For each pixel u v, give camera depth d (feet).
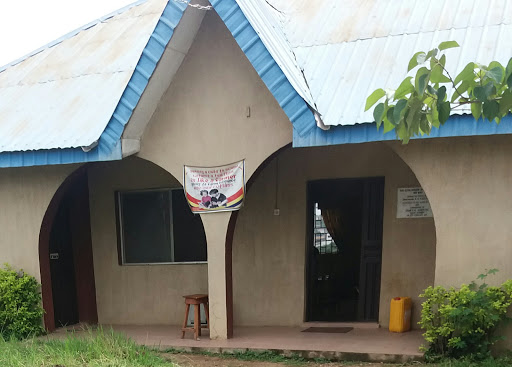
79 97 24.47
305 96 17.69
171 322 26.78
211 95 21.12
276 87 17.60
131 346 19.57
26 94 26.50
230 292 21.99
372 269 23.91
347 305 25.77
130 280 27.37
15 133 23.04
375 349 19.34
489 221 17.62
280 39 21.34
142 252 27.53
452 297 17.39
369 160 23.49
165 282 26.84
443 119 8.64
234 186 21.02
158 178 26.71
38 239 24.31
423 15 21.76
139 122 21.22
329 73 20.03
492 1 20.93
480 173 17.65
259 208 25.20
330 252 25.82
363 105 17.69
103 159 20.75
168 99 21.68
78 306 27.94
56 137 21.66
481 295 16.94
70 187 27.45
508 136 17.26
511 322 17.24
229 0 17.79
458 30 19.79
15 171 24.45
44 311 24.34
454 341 17.28
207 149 21.31
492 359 16.81
